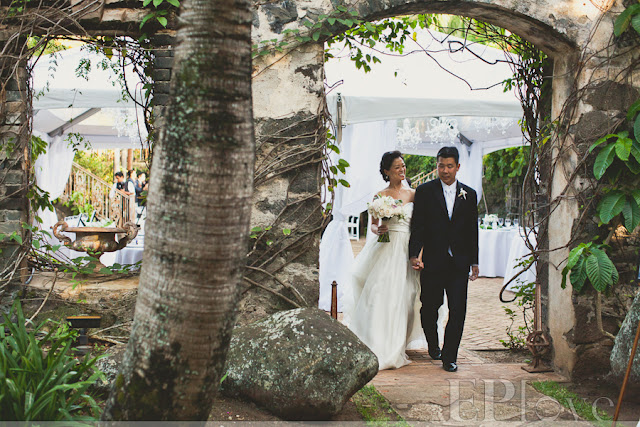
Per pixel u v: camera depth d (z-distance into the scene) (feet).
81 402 10.64
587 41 15.20
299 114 14.17
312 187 14.29
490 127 29.30
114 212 35.42
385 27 17.56
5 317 10.41
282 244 14.20
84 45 15.46
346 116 20.48
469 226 16.55
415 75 21.81
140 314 6.66
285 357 11.42
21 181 14.40
